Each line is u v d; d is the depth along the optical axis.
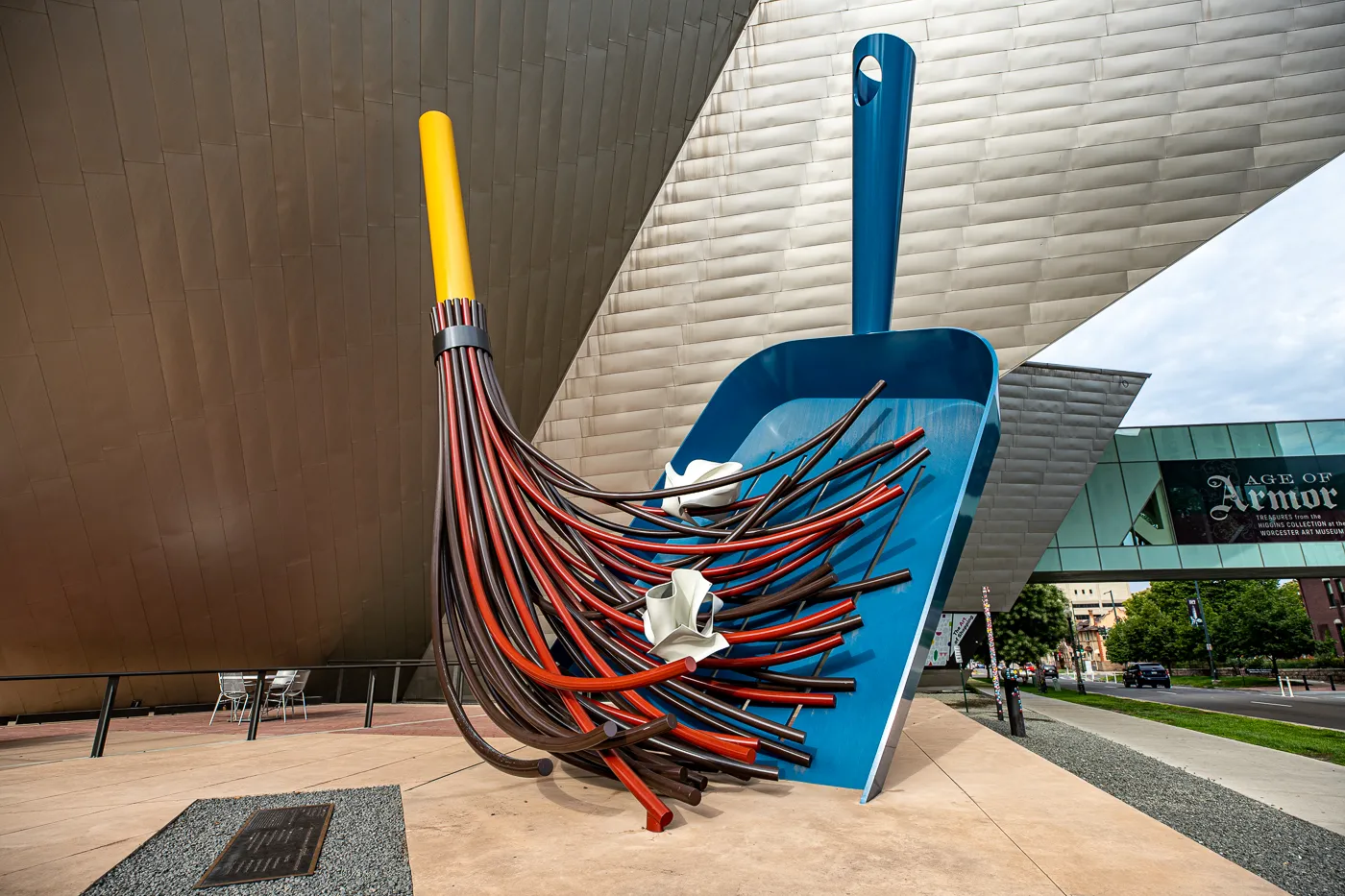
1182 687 39.38
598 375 13.98
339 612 13.46
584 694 4.04
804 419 5.39
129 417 9.95
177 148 8.68
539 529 4.45
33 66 7.64
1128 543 25.73
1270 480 25.77
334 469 11.84
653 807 3.05
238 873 2.59
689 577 3.54
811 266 13.23
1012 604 23.16
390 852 2.82
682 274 13.52
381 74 9.50
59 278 8.75
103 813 3.70
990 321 13.04
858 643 4.01
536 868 2.54
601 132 11.88
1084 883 2.35
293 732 8.77
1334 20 11.78
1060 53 12.32
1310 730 11.94
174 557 11.33
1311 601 54.06
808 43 12.85
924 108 12.65
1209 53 12.06
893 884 2.33
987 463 4.25
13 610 10.67
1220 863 2.56
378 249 10.52
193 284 9.51
